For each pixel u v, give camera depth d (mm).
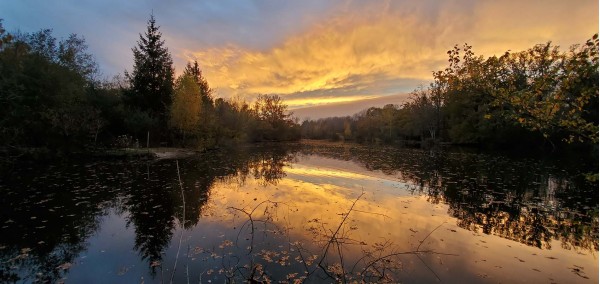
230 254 6527
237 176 16500
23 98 17953
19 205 10023
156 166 19047
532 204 11086
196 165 20203
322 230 8031
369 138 66562
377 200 11508
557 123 4809
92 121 21891
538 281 5750
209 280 5496
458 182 15266
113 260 6336
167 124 30203
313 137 81062
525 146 36938
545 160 25141
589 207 10711
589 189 13703
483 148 39719
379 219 9141
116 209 9812
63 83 20578
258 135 59375
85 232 7859
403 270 5973
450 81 5797
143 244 7129
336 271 5824
